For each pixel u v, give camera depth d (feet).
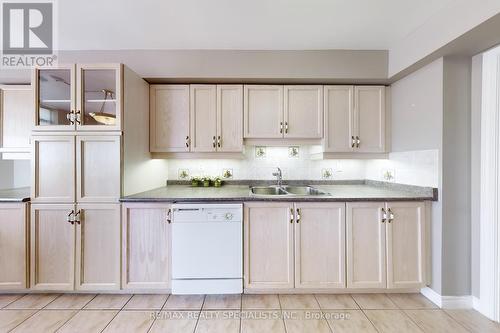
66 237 6.91
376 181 9.38
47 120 7.11
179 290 6.91
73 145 6.88
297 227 7.04
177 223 6.91
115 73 6.97
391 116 8.57
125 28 6.86
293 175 9.89
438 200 6.76
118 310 6.53
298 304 6.80
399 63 7.54
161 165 9.38
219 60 8.03
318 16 6.36
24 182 9.29
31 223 6.91
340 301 6.93
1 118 8.21
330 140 8.47
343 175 9.99
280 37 7.36
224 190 8.55
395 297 7.13
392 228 7.02
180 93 8.44
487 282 6.28
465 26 5.46
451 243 6.67
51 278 6.91
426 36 6.53
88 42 7.56
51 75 7.11
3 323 6.02
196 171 9.82
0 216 6.89
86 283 6.92
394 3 5.86
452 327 5.91
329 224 7.06
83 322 6.07
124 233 6.93
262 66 8.04
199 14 6.28
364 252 7.04
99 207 6.88
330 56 8.04
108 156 6.89
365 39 7.47
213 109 8.43
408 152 7.75
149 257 6.97
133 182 7.47
